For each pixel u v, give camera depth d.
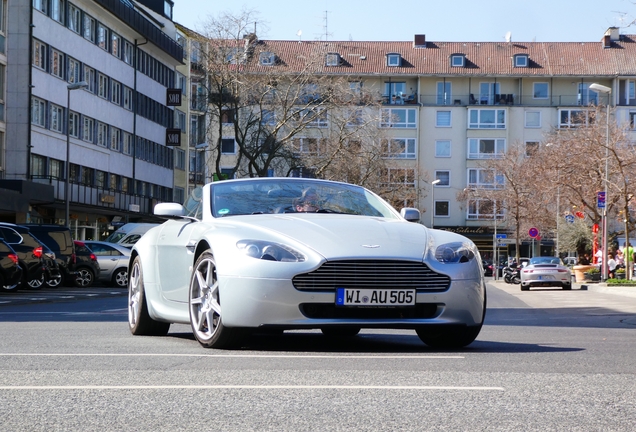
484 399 5.17
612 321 16.47
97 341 9.19
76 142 57.44
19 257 30.28
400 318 7.91
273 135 49.91
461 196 89.00
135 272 10.52
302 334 10.50
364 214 9.38
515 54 97.44
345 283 7.78
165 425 4.41
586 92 96.50
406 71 96.94
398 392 5.40
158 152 74.50
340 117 51.00
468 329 8.34
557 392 5.46
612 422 4.54
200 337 8.35
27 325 12.79
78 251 36.25
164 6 79.69
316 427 4.36
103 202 60.00
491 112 96.94
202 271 8.47
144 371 6.39
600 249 51.97
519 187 72.44
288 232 8.10
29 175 50.88
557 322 15.84
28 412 4.75
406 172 78.88
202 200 9.45
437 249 8.17
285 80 50.06
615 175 48.81
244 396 5.25
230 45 48.88
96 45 60.56
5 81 50.62
